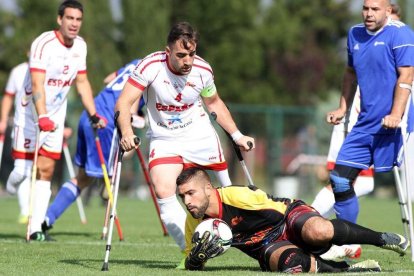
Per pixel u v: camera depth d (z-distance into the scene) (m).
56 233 34.50
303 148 77.19
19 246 27.45
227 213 19.89
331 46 123.06
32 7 97.44
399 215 50.19
